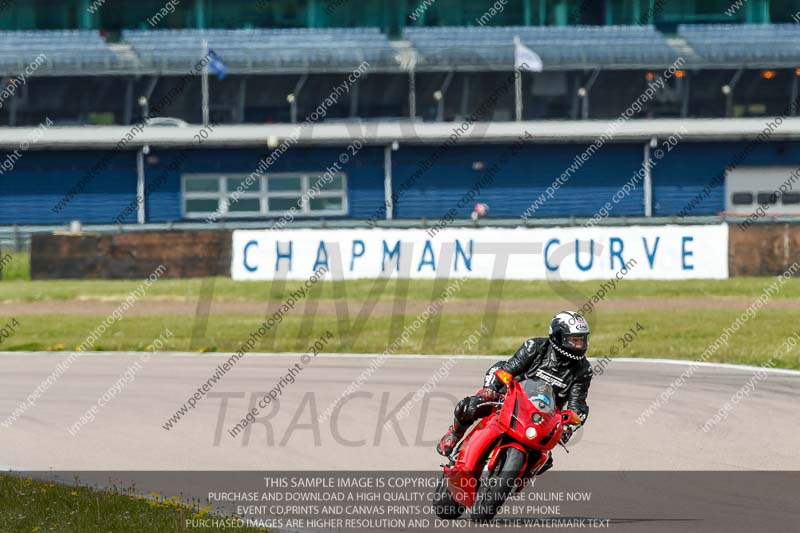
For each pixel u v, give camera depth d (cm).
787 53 18450
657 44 19100
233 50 18338
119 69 17850
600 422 5081
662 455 4344
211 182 17050
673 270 10906
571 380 3172
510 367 3177
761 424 4994
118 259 11469
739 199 17538
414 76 18400
